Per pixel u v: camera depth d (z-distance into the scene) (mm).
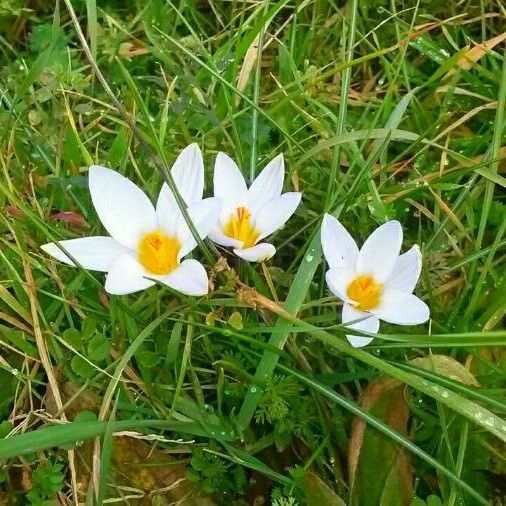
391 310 216
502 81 278
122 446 223
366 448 216
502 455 226
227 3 359
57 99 301
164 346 238
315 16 342
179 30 354
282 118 302
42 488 214
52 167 271
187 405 228
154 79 303
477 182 294
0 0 335
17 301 247
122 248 220
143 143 211
